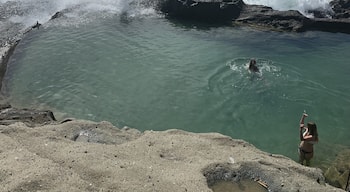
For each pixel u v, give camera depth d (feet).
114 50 74.02
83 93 60.70
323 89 63.46
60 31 82.69
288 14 90.22
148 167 32.81
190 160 35.09
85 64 68.95
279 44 79.92
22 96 60.03
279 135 52.90
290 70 68.85
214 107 58.08
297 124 55.26
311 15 97.66
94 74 65.82
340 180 41.91
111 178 30.68
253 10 93.56
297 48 78.28
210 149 37.19
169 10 93.56
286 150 50.06
